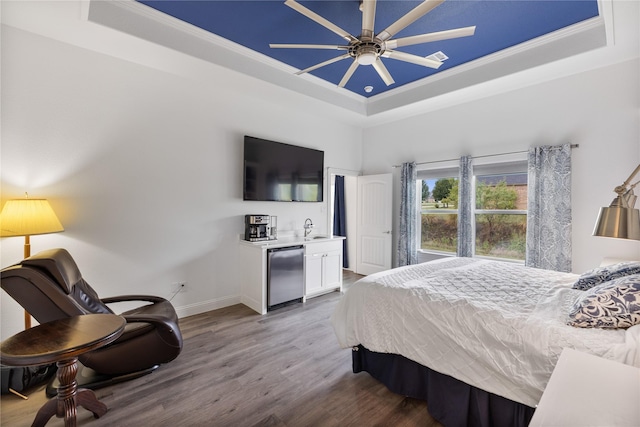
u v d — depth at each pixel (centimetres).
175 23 280
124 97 304
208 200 366
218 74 335
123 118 304
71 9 226
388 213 508
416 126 479
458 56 342
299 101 417
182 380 221
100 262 293
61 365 157
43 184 263
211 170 368
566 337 138
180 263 345
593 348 130
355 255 580
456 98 404
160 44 275
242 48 327
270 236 411
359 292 228
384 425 179
